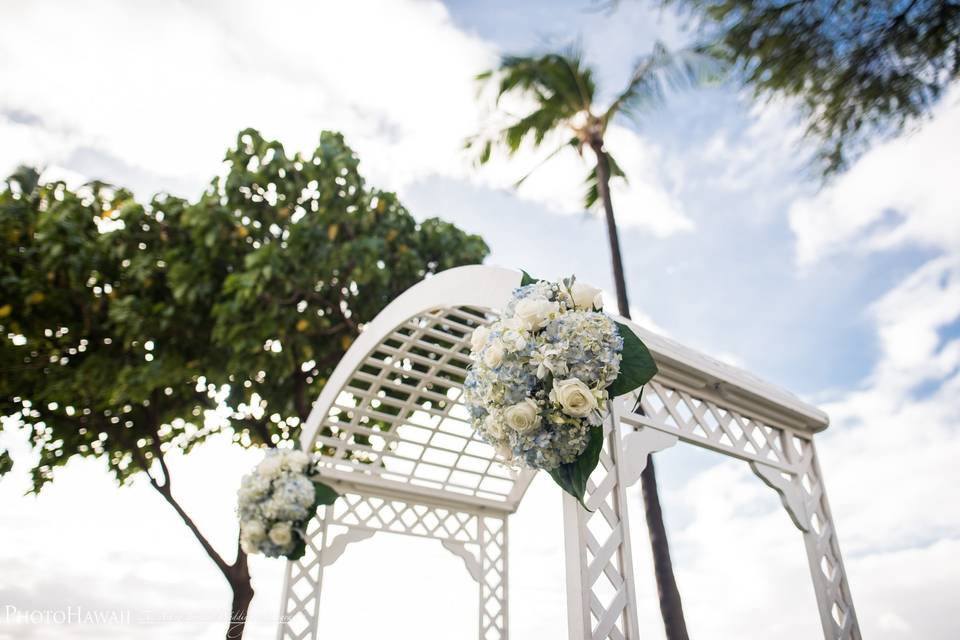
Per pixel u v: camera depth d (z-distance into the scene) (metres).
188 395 6.46
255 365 5.97
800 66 3.60
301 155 6.34
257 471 3.43
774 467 3.61
